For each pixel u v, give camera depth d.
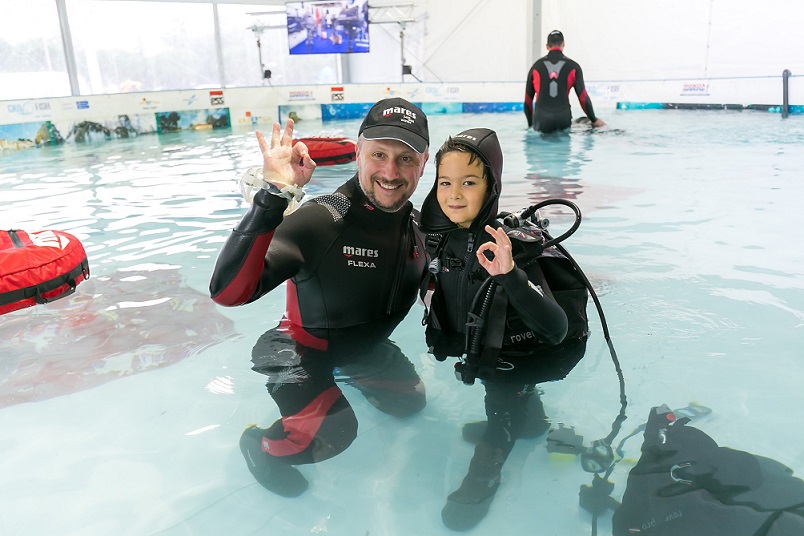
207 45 15.91
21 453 1.73
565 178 5.18
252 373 2.08
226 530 1.40
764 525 1.28
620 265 2.98
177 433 1.79
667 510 1.35
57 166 6.95
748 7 10.62
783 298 2.53
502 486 1.50
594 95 11.55
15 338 2.49
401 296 2.38
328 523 1.41
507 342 2.07
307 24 13.15
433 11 13.55
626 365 2.02
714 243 3.28
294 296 2.30
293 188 1.72
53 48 13.66
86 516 1.46
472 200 1.87
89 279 3.13
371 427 1.75
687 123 8.73
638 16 11.72
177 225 4.09
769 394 1.83
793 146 6.37
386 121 2.04
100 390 2.06
